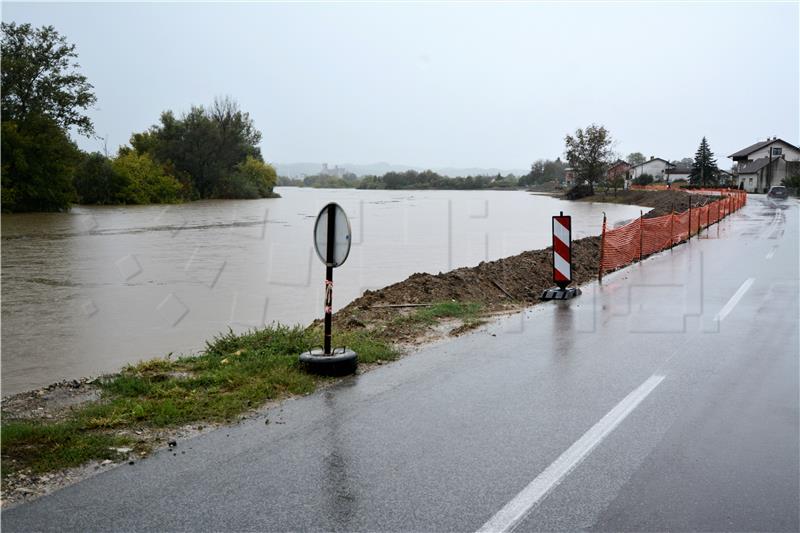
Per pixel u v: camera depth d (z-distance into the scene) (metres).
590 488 4.34
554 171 161.12
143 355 10.23
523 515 3.98
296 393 6.45
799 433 5.32
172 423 5.61
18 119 58.97
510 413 5.84
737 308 10.99
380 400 6.23
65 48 62.19
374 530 3.81
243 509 4.06
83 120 63.53
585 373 7.14
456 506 4.09
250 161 98.44
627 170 121.38
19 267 22.06
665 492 4.28
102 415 5.77
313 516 3.97
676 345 8.44
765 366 7.40
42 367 9.49
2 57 58.62
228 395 6.29
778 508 4.06
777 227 30.70
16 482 4.42
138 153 87.75
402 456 4.88
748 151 111.94
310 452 4.96
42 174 57.56
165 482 4.44
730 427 5.46
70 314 13.80
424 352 8.14
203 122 88.12
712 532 3.78
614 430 5.40
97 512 4.02
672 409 5.93
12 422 5.62
